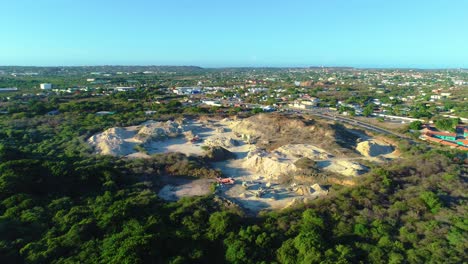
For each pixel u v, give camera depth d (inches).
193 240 1646.2
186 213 1956.2
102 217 1849.2
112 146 3420.3
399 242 1596.9
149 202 2128.4
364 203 2001.7
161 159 3046.3
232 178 2829.7
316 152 3314.5
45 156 3041.3
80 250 1576.0
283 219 1851.6
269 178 2847.0
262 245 1593.3
